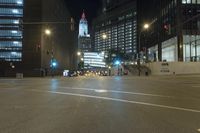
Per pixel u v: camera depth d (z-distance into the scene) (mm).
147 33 119938
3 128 8891
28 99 16922
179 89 23859
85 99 16875
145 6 123938
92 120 10234
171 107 13586
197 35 86125
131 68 95188
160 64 76375
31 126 9188
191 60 85312
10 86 29156
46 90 23406
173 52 90500
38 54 110375
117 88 24969
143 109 12961
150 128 8898
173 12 89375
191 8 85625
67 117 10852
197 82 34375
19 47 112062
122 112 12086
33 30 111125
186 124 9547
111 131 8484
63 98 17422
